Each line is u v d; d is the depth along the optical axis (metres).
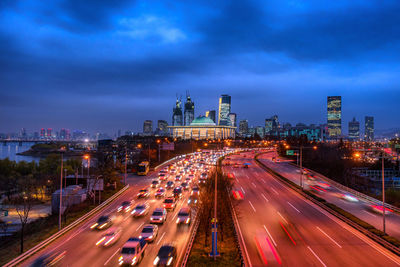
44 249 27.94
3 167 99.00
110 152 157.25
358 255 26.55
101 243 28.73
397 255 26.61
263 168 96.25
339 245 28.92
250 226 34.75
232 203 45.72
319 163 107.19
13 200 59.56
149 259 24.89
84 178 62.44
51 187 65.88
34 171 100.81
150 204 46.38
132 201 49.16
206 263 24.06
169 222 35.97
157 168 97.50
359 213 42.38
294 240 30.19
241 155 156.50
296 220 37.41
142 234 29.30
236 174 81.81
